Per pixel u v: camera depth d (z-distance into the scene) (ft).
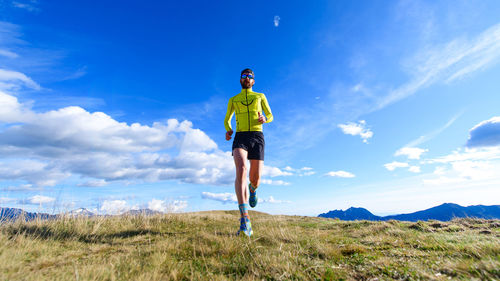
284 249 8.04
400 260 6.75
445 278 5.05
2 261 6.84
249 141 12.38
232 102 13.43
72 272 6.02
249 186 13.34
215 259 7.38
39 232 11.89
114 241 11.18
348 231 13.41
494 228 12.12
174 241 9.88
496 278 4.70
